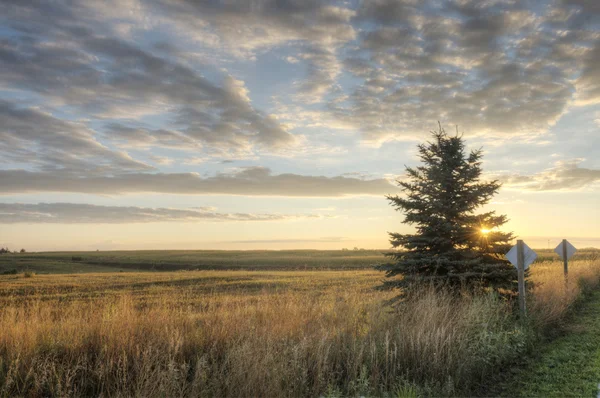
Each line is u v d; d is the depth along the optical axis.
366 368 7.16
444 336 8.00
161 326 9.32
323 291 19.83
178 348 8.09
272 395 6.35
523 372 7.78
